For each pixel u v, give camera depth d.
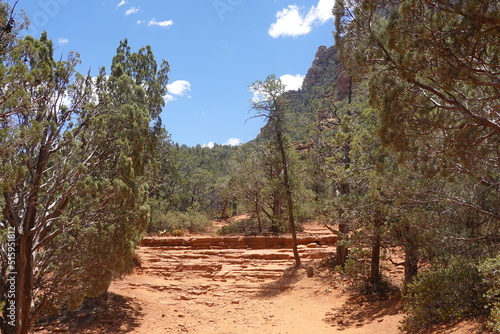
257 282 24.59
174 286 23.62
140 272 26.75
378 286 18.53
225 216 62.41
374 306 16.91
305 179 25.86
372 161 17.34
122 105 14.50
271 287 23.06
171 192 51.38
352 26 10.55
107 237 13.07
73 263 12.61
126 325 16.55
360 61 10.16
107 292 19.25
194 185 66.00
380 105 10.29
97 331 15.65
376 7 10.06
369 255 19.28
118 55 26.33
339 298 19.39
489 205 12.29
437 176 12.30
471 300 11.20
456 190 12.72
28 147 11.68
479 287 11.12
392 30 9.26
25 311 12.08
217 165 116.44
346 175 18.56
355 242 17.28
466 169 10.42
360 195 18.39
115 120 14.13
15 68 8.08
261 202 40.94
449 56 8.84
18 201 12.26
